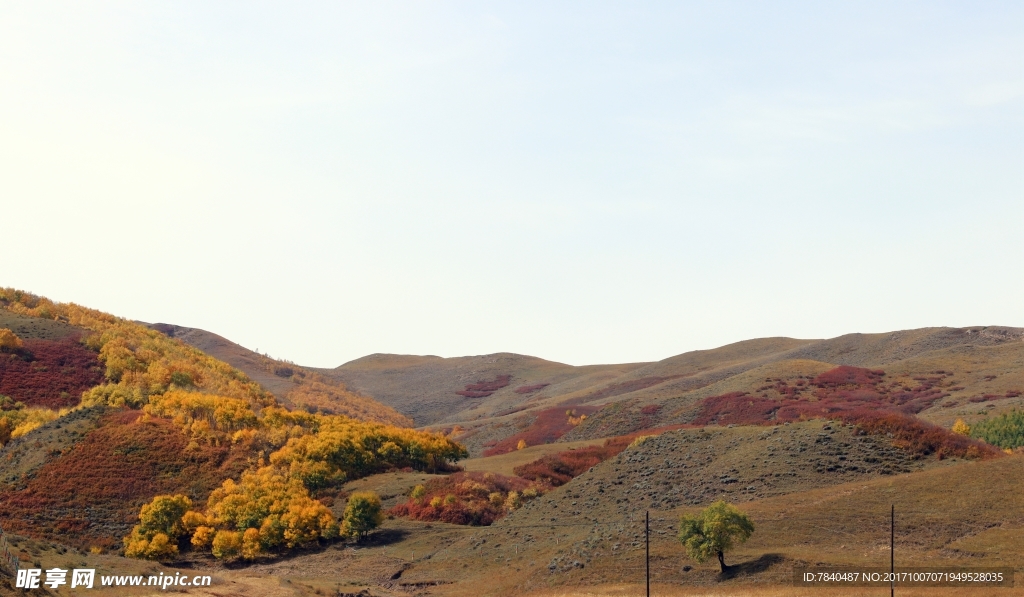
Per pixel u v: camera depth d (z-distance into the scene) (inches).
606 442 5748.0
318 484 4411.9
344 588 2792.8
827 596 2219.5
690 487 3617.1
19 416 5172.2
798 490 3324.3
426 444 5177.2
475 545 3531.0
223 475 4320.9
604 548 2962.6
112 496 4018.2
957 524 2719.0
